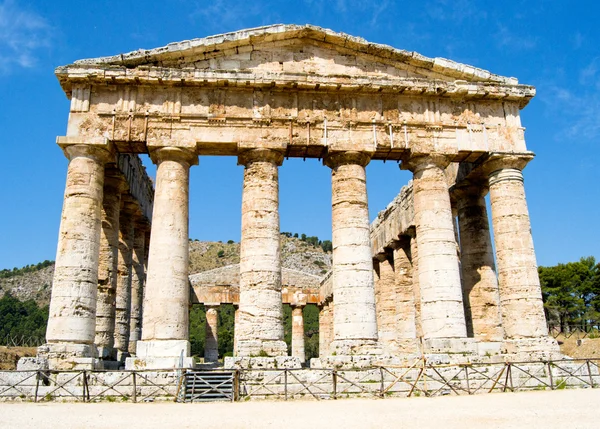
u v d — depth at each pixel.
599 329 64.25
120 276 32.84
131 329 35.84
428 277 25.91
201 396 21.19
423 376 21.72
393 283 41.09
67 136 25.06
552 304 72.06
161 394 21.00
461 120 27.95
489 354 26.55
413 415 14.96
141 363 22.44
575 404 16.58
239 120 26.28
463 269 31.00
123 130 25.52
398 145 27.05
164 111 25.94
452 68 28.00
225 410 16.89
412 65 28.12
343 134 26.80
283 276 56.53
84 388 20.33
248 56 27.06
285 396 20.23
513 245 26.62
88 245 24.20
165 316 23.47
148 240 39.44
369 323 24.69
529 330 25.27
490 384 23.48
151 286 23.95
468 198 31.47
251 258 24.92
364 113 27.27
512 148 27.89
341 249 25.73
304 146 26.50
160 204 25.03
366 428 12.77
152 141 25.52
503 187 27.61
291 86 26.50
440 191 27.03
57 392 21.00
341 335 24.70
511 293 26.12
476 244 30.73
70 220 24.23
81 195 24.62
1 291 149.62
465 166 30.42
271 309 24.33
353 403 18.69
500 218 27.30
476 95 27.91
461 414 14.98
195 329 96.88
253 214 25.47
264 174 26.05
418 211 27.17
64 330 22.77
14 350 43.56
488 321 29.41
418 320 34.56
